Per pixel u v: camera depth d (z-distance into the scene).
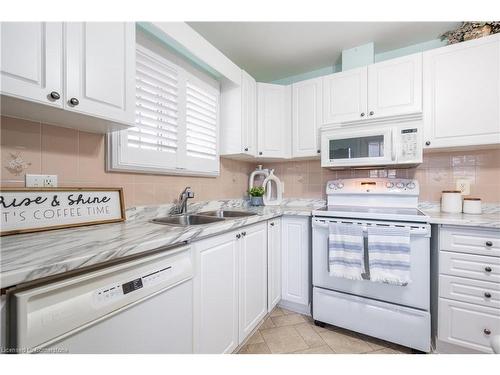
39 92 0.76
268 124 2.22
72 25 0.85
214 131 1.97
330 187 2.24
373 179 2.06
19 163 0.95
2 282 0.49
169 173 1.61
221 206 2.17
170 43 1.43
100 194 1.20
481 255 1.32
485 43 1.49
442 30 1.83
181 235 0.96
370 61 1.99
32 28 0.75
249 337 1.61
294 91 2.22
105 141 1.24
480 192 1.74
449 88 1.58
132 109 1.07
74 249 0.70
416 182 1.90
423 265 1.42
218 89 2.02
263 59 2.26
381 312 1.52
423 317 1.41
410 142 1.63
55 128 1.06
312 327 1.74
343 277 1.59
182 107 1.62
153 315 0.86
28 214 0.94
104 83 0.95
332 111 2.00
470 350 1.36
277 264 1.92
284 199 2.57
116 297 0.73
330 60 2.28
